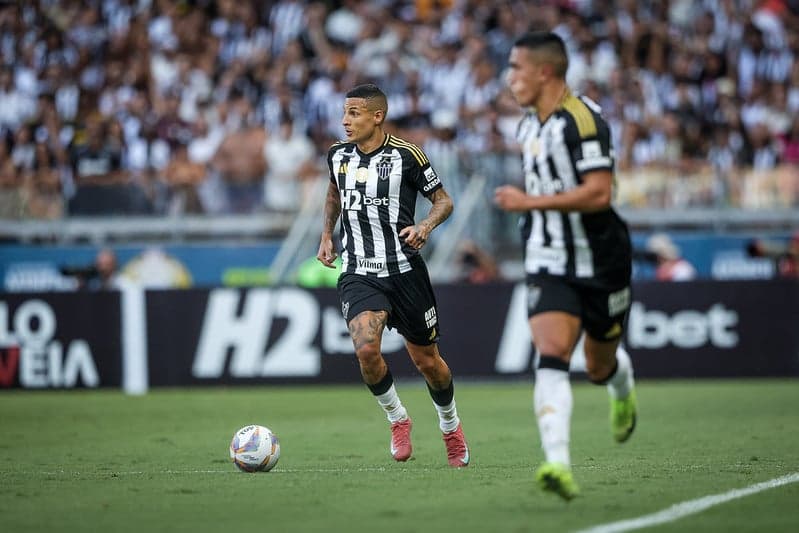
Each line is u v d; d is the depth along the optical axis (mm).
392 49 70625
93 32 74188
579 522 18656
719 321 53344
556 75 20656
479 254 59656
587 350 21922
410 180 26906
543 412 19750
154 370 53812
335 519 19344
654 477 24438
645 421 38844
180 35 73750
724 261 61250
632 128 66062
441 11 73812
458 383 53469
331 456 30234
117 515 20219
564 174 20484
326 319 53438
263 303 53688
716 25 74062
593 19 74438
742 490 22297
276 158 65188
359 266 26938
